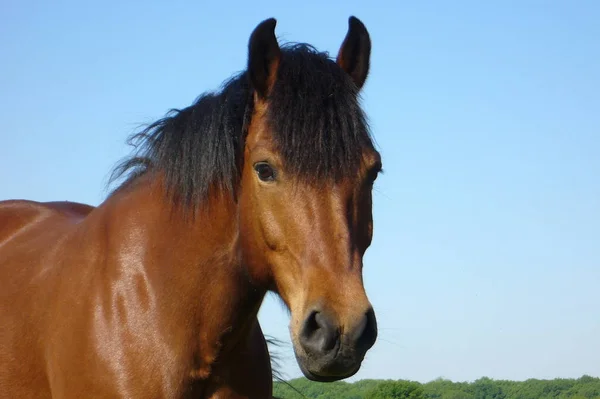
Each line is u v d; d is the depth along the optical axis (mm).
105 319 3822
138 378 3705
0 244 4758
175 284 3816
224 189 3793
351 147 3451
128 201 4164
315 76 3602
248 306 3926
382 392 15047
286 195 3436
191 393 3824
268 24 3695
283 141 3451
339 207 3379
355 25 4020
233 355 3994
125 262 3928
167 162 3965
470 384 22562
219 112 3852
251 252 3672
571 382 22875
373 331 3238
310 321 3242
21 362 4109
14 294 4273
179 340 3773
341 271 3293
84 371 3779
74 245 4215
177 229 3895
